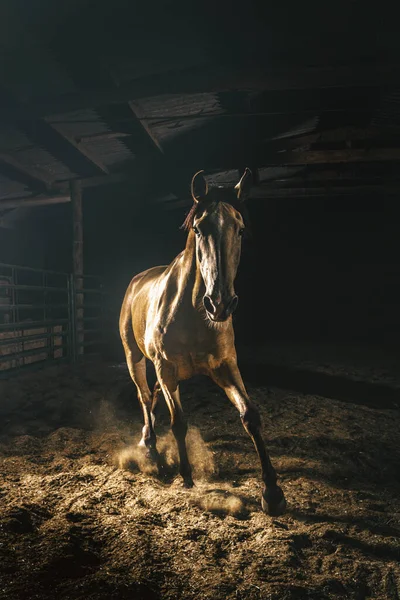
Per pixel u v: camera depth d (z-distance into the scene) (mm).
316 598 1972
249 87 6219
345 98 7898
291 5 5148
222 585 2008
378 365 8602
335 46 5723
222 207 2633
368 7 5164
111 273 14750
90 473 3264
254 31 5578
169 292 3033
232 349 2965
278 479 3285
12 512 2580
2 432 4438
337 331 14273
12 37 5312
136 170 10188
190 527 2510
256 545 2350
